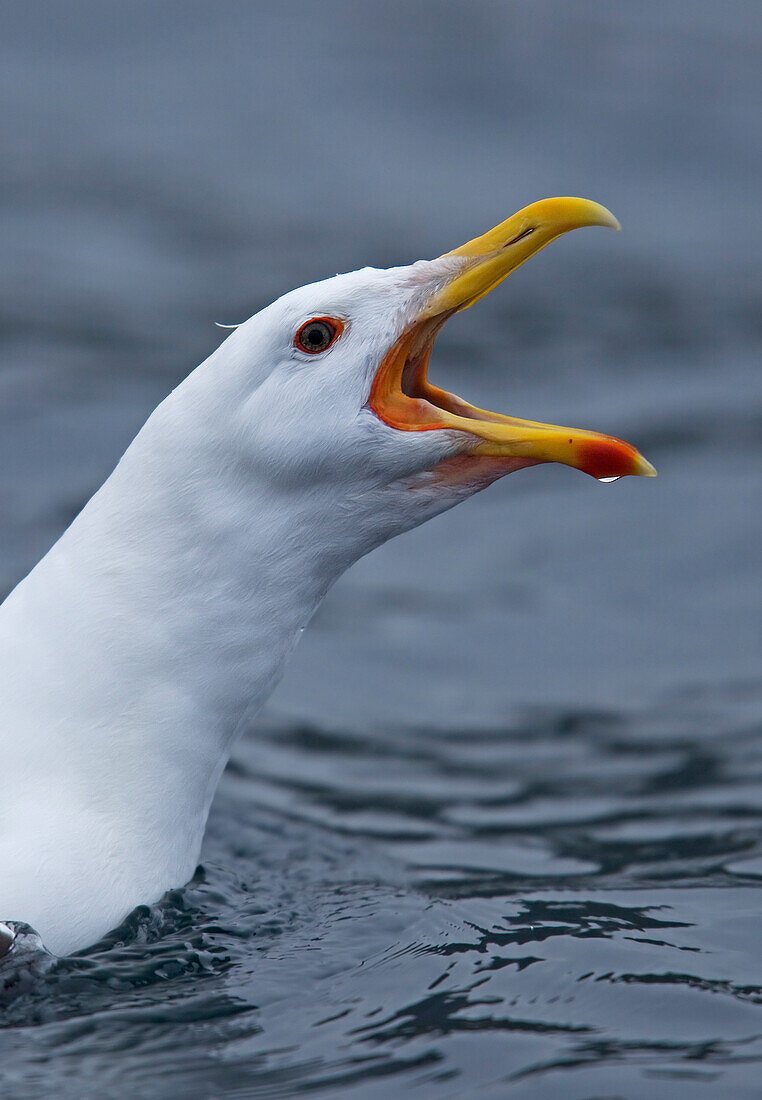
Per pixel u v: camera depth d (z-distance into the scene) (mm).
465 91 31703
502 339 22344
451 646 14531
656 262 25281
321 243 24859
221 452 8141
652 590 15539
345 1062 7203
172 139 29188
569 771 12203
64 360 20453
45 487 16953
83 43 33531
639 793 11727
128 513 8281
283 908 9242
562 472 18547
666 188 28141
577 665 14156
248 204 26453
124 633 8234
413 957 8484
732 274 24812
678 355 21875
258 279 23406
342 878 9953
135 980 7977
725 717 13078
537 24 35250
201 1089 6910
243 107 30828
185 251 24469
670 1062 7172
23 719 8234
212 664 8352
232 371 8125
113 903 8164
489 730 13016
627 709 13336
